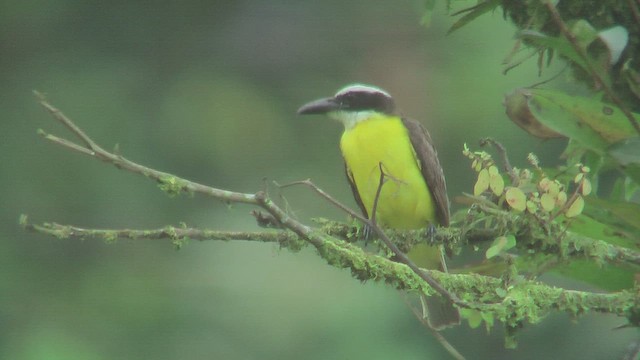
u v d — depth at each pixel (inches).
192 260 545.3
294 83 639.1
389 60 616.7
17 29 626.5
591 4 210.4
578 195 202.7
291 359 504.4
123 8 637.9
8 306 562.6
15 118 608.1
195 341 529.7
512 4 219.0
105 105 614.9
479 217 220.1
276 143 620.7
